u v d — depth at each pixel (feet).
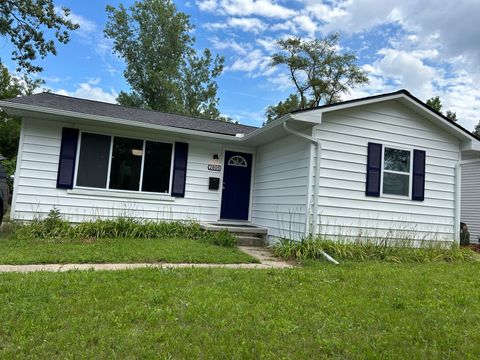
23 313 10.11
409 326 10.51
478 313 11.89
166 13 100.01
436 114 28.12
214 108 107.96
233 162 34.96
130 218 28.96
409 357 8.66
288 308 11.57
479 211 48.32
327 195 25.63
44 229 25.52
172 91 98.02
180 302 11.59
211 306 11.30
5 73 88.79
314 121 24.66
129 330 9.36
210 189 33.73
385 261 23.11
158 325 9.78
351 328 10.23
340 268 18.98
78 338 8.76
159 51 100.42
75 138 29.19
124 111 33.78
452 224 29.40
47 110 26.35
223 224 32.42
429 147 29.09
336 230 25.70
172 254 20.67
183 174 32.60
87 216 29.40
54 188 28.60
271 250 26.09
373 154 27.12
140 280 14.03
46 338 8.73
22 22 54.24
